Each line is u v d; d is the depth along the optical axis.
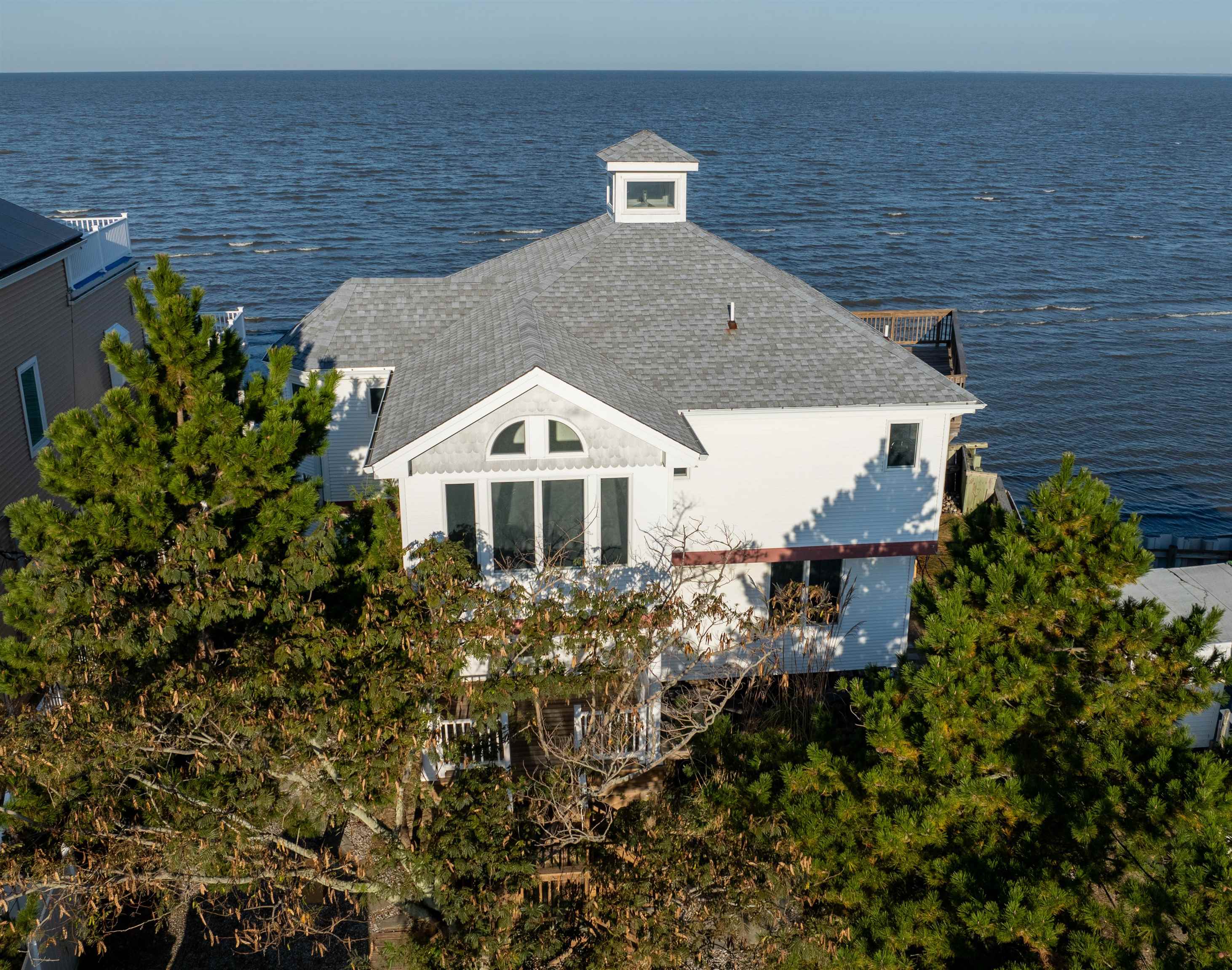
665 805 17.62
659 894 15.19
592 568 22.22
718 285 28.92
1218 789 13.64
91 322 32.94
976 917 13.38
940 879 14.84
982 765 15.36
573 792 17.80
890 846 14.84
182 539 17.19
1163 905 12.91
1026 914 13.19
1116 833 14.37
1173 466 57.62
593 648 18.62
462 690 17.02
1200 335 81.75
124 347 18.95
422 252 104.62
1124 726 15.49
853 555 27.19
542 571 20.78
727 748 19.48
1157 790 13.72
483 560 22.23
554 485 21.84
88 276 32.91
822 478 26.56
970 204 144.00
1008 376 71.31
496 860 16.11
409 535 21.98
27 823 15.33
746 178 167.25
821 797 16.44
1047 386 69.50
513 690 17.56
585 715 21.91
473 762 22.06
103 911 16.16
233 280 90.56
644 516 22.34
